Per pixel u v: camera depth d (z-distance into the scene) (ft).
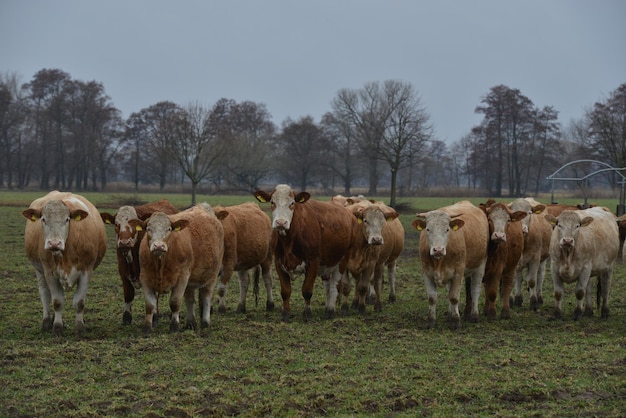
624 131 144.77
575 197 263.90
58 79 308.81
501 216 44.34
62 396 27.02
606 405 26.61
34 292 53.42
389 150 190.80
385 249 49.52
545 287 61.62
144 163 317.22
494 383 29.07
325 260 45.39
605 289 46.68
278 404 26.32
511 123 285.02
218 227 41.19
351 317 45.80
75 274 38.32
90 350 33.91
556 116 285.02
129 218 39.32
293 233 43.37
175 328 38.78
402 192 259.80
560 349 35.50
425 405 26.63
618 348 35.58
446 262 41.65
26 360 32.01
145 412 25.38
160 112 317.22
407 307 50.75
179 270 37.88
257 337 37.99
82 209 39.11
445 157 396.16
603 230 46.03
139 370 30.66
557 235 45.32
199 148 159.53
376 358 33.45
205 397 27.12
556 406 26.48
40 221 38.50
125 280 41.04
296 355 33.83
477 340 37.99
